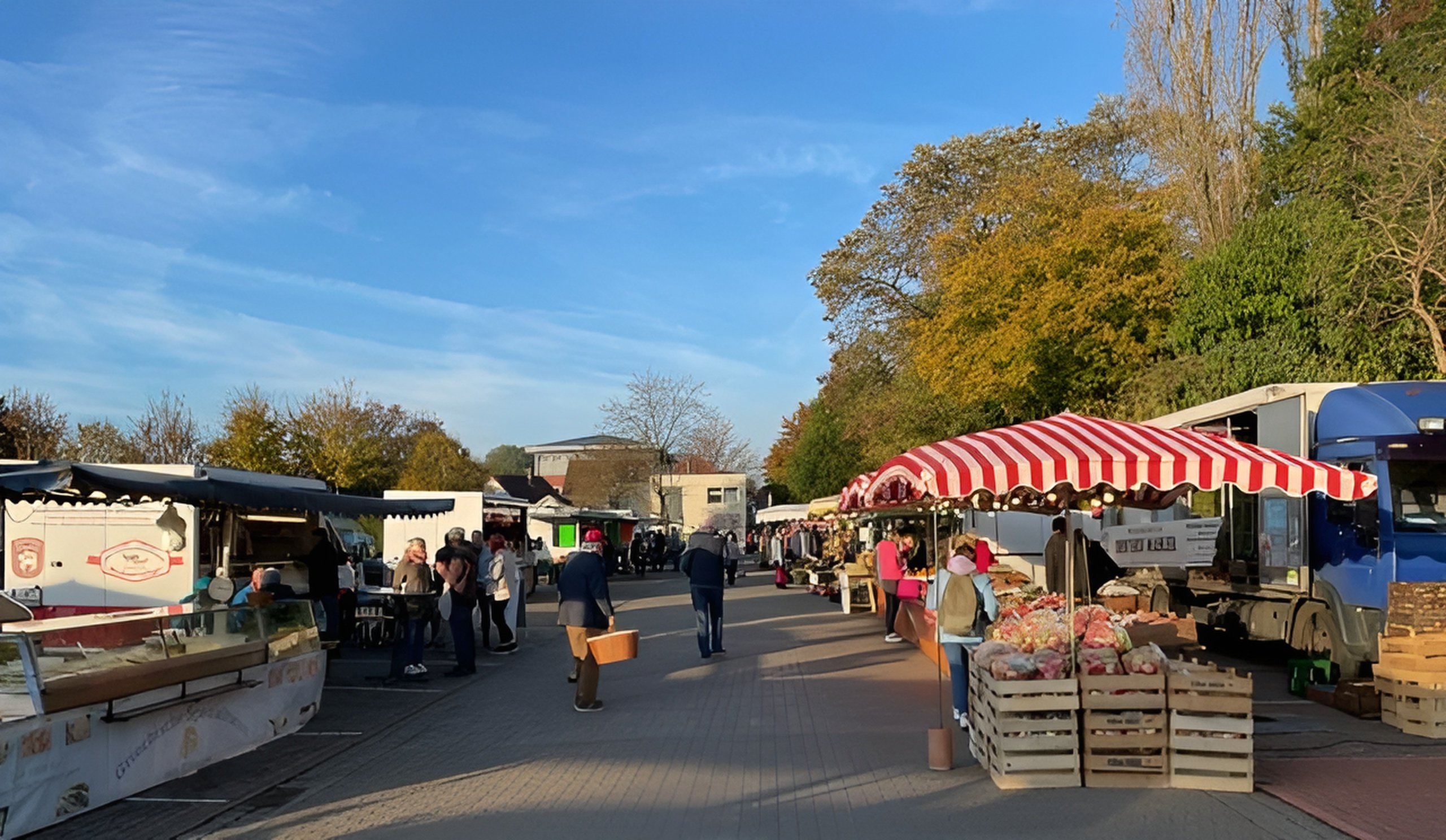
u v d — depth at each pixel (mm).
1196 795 7617
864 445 45312
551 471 113312
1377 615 11758
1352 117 27406
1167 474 8602
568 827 7020
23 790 6895
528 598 32562
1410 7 27781
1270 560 13945
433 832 6973
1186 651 11086
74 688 7363
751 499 90438
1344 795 7551
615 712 11695
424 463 62625
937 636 10422
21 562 14664
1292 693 12172
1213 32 29125
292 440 41656
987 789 7895
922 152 40938
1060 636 8383
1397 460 11812
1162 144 30109
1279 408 13742
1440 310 20453
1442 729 9562
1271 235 25344
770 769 8664
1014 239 31672
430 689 13875
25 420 41312
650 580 46125
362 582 21391
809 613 25312
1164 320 28875
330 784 8516
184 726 8789
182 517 14648
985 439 9320
